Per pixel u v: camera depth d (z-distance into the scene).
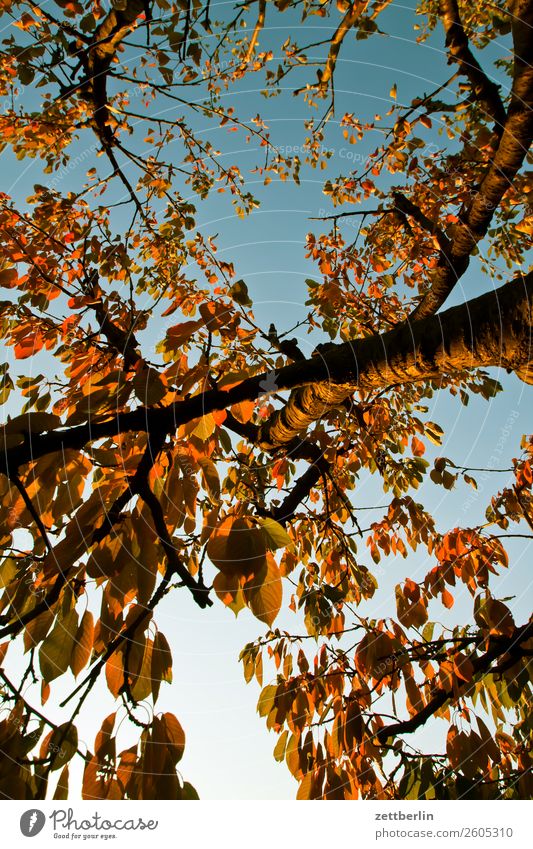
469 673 2.09
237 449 3.34
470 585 2.38
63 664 1.22
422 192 4.01
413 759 2.19
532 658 2.29
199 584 1.29
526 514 2.79
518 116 1.89
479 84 2.72
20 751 1.23
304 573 3.45
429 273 4.21
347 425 3.95
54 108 3.82
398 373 1.62
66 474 1.40
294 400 2.13
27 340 2.55
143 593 1.19
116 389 1.50
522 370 1.42
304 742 2.29
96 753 1.20
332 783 2.08
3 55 3.42
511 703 2.39
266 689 2.47
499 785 2.15
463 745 2.02
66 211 3.98
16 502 1.49
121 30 2.66
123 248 3.95
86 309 3.30
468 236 2.70
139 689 1.22
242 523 1.14
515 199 3.46
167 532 1.28
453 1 2.49
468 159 3.29
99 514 1.26
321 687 2.39
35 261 3.30
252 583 1.06
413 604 2.31
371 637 2.17
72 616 1.29
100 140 3.84
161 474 1.47
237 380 1.49
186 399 1.51
